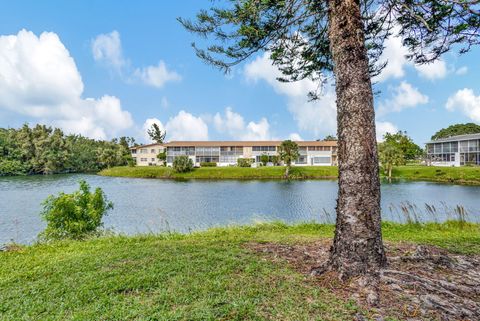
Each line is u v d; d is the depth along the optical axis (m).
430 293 3.07
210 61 4.81
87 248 6.25
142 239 7.21
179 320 2.77
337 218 3.73
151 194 29.16
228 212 19.48
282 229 8.70
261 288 3.37
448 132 94.50
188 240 6.71
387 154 46.12
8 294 3.67
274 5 4.20
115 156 81.31
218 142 70.69
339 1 3.77
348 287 3.26
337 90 3.81
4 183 41.25
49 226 8.01
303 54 5.34
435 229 8.70
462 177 41.16
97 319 2.88
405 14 4.52
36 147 67.69
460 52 4.52
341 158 3.71
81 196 8.61
